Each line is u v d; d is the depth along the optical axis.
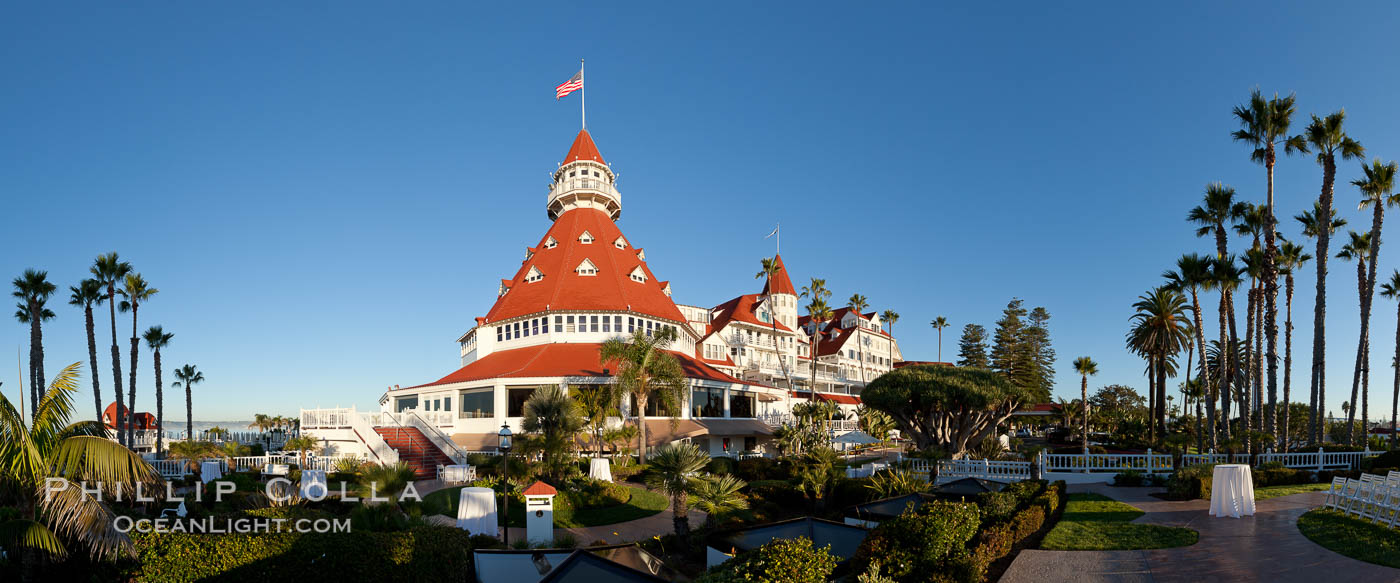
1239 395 45.38
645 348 44.62
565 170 75.56
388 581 13.43
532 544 20.25
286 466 40.69
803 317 114.06
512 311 63.00
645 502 29.67
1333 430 92.06
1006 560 14.62
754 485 30.97
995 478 32.03
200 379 82.06
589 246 66.44
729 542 16.14
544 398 39.06
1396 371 47.97
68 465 12.37
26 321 56.22
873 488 26.97
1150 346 57.28
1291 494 23.62
